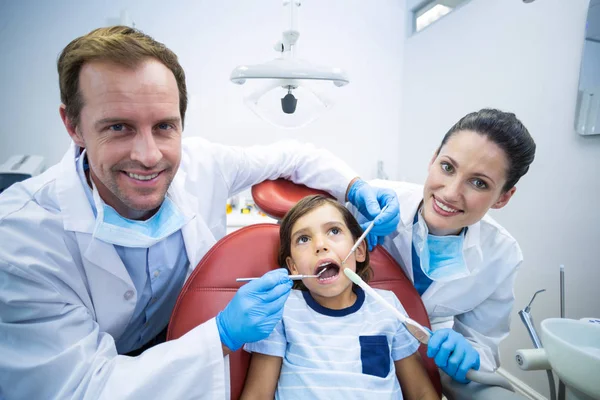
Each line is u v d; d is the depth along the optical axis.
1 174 1.50
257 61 2.06
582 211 1.20
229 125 2.10
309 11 2.07
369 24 2.16
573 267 1.24
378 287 0.92
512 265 0.91
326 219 0.88
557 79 1.25
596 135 1.14
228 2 1.97
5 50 1.77
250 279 0.76
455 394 0.76
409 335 0.84
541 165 1.34
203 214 0.96
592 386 0.49
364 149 2.29
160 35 1.93
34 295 0.60
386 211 0.89
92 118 0.58
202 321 0.76
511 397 0.65
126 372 0.59
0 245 0.59
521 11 1.38
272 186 1.06
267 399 0.73
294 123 1.26
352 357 0.77
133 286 0.76
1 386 0.59
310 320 0.82
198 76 2.01
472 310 1.03
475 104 1.65
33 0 1.76
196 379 0.60
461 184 0.74
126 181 0.64
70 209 0.69
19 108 1.83
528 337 1.43
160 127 0.64
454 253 0.90
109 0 1.84
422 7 2.13
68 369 0.59
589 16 1.11
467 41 1.68
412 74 2.14
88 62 0.56
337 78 1.01
